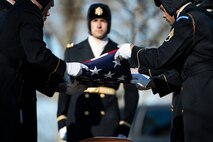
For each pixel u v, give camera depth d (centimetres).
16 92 1038
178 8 1073
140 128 2191
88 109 1312
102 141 1094
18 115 1041
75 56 1325
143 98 2345
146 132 2184
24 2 1062
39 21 1056
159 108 2214
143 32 1995
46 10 1089
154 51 1070
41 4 1079
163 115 2205
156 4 1098
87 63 1128
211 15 1080
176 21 1058
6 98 1030
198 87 1045
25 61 1054
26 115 1064
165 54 1053
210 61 1048
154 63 1066
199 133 1041
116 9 2136
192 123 1046
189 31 1044
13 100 1034
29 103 1071
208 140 1038
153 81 1154
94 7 1317
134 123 2205
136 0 2012
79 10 2462
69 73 1094
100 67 1127
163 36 2094
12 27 1047
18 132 1047
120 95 2117
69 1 2455
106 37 1331
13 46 1044
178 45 1045
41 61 1048
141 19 1997
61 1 2458
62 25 2461
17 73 1043
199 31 1045
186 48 1050
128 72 1147
